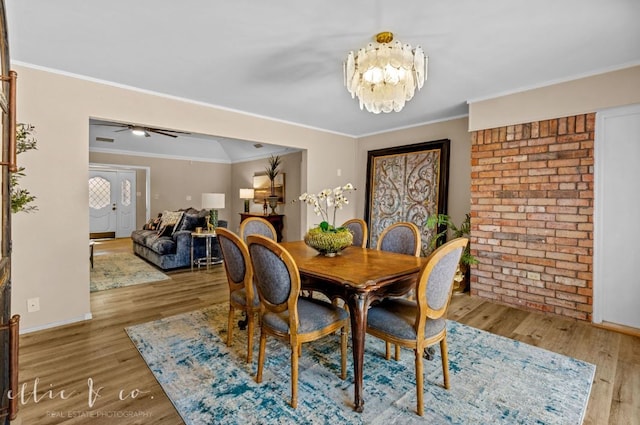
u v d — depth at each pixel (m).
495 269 3.50
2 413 1.13
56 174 2.78
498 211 3.46
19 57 2.54
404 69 2.10
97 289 3.95
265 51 2.46
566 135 3.00
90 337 2.59
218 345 2.46
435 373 2.09
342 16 1.98
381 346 2.49
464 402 1.79
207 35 2.22
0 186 1.25
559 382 2.00
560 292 3.08
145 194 8.41
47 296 2.76
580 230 2.95
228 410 1.72
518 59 2.58
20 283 2.64
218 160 8.93
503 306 3.40
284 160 7.27
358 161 5.61
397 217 4.93
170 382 1.97
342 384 1.96
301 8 1.90
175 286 4.09
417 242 2.78
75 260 2.89
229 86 3.21
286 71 2.84
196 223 5.49
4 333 1.15
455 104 3.78
